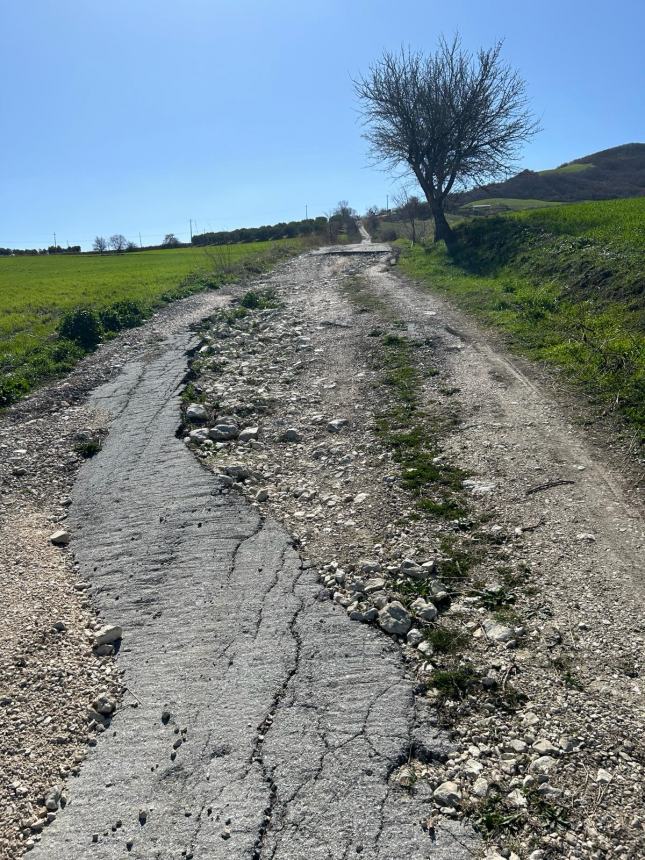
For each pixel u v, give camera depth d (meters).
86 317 14.70
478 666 4.33
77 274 36.12
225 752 3.83
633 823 3.22
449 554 5.58
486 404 8.91
